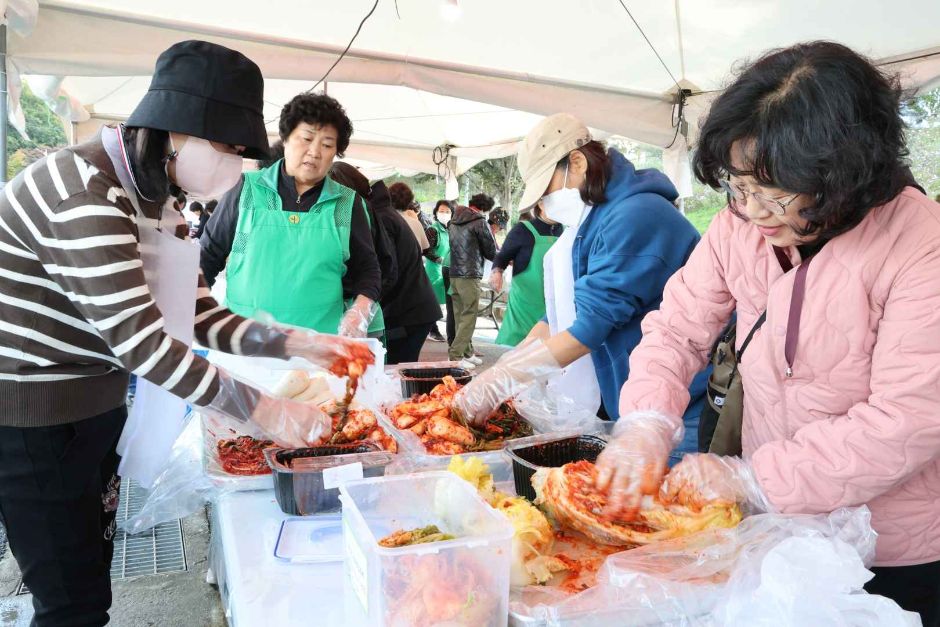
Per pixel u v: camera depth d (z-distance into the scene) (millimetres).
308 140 2584
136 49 3434
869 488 1073
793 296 1225
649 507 1142
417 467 1516
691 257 1591
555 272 2412
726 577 1013
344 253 2777
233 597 1060
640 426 1311
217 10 3676
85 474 1631
